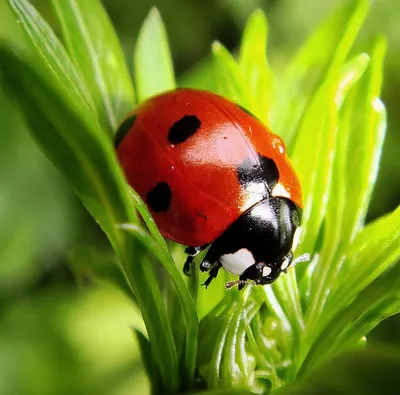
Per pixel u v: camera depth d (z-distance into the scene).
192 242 0.05
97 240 0.07
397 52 0.08
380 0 0.08
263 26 0.05
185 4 0.08
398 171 0.07
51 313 0.07
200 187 0.05
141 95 0.05
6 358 0.07
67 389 0.07
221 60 0.05
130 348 0.07
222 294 0.05
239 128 0.05
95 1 0.05
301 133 0.05
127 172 0.05
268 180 0.05
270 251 0.05
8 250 0.07
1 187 0.07
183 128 0.05
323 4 0.08
